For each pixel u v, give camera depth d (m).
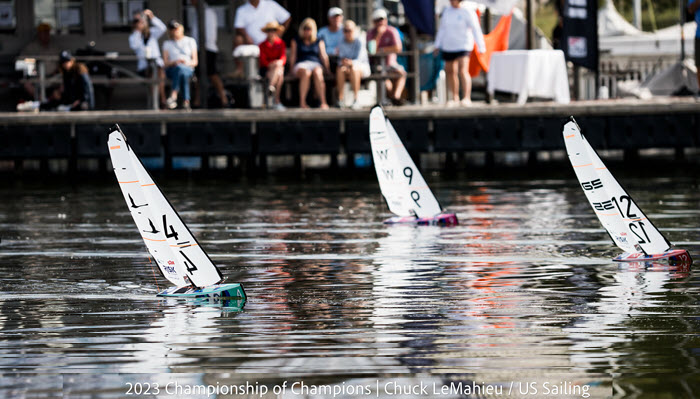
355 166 63.00
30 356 18.62
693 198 42.00
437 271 26.34
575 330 19.97
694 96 63.22
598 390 16.48
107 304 22.77
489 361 17.98
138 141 56.00
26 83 59.09
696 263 26.80
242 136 55.94
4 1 62.69
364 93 61.75
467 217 37.47
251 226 35.84
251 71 55.38
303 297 23.31
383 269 26.77
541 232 33.22
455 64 54.81
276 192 47.81
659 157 64.44
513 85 54.81
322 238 32.62
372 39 55.94
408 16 56.00
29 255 29.88
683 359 17.97
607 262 27.20
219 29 63.00
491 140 55.53
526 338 19.42
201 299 23.16
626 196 26.83
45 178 57.53
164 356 18.53
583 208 39.72
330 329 20.28
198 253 23.30
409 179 35.59
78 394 16.58
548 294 23.33
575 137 26.69
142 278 25.92
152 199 23.09
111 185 53.19
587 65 56.72
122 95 63.22
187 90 56.44
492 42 59.41
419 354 18.44
